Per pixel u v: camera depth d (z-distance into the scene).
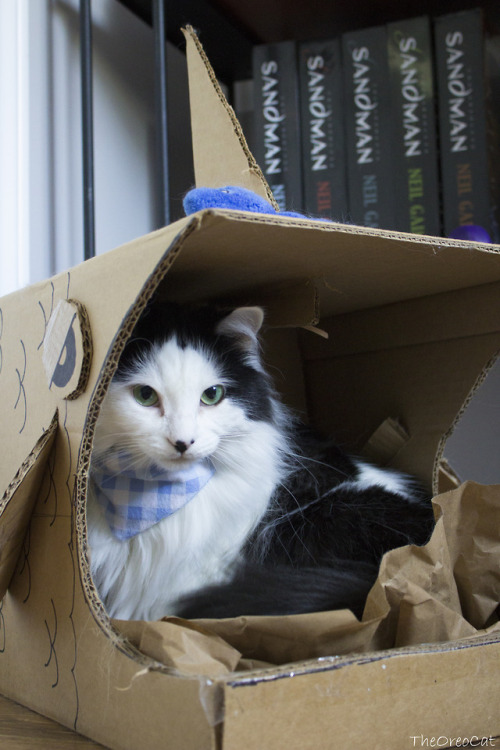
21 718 0.86
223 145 1.20
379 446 1.24
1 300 1.03
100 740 0.74
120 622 0.73
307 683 0.62
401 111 1.70
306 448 1.16
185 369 0.95
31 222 1.64
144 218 1.98
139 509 0.93
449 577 0.85
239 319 1.03
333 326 1.35
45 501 0.84
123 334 0.72
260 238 0.75
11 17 1.60
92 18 1.79
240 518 1.00
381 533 1.02
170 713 0.63
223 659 0.68
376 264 0.93
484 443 1.56
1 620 0.95
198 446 0.92
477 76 1.65
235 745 0.58
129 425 0.93
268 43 1.99
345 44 1.73
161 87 1.60
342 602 0.85
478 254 0.91
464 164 1.66
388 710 0.68
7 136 1.59
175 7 1.76
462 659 0.74
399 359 1.25
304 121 1.77
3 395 0.98
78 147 1.81
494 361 1.10
